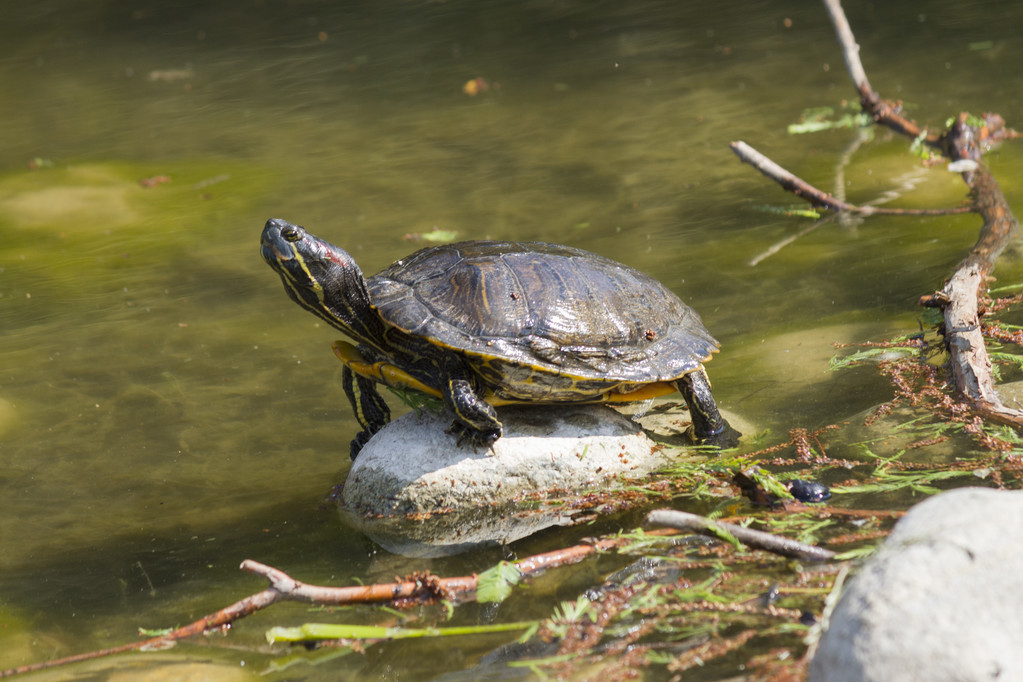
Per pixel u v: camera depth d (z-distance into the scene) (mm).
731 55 22547
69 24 30344
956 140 14812
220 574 6375
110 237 14539
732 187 14695
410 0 30688
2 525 7262
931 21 23141
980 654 3674
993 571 3914
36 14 31422
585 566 5828
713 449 7551
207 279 12711
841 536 5699
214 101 22422
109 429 8867
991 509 4250
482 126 19141
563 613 5273
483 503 7070
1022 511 4191
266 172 17359
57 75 25438
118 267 13289
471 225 13844
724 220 13344
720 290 10961
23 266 13508
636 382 7168
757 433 7699
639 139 17469
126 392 9625
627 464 7379
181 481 7871
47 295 12391
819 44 22531
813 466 6938
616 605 5234
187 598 6082
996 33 21516
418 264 7586
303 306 7355
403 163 17266
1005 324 8758
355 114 20672
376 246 13211
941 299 8672
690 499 6812
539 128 18656
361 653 5184
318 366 10086
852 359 8617
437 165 16984
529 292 7195
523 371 6953
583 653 4852
